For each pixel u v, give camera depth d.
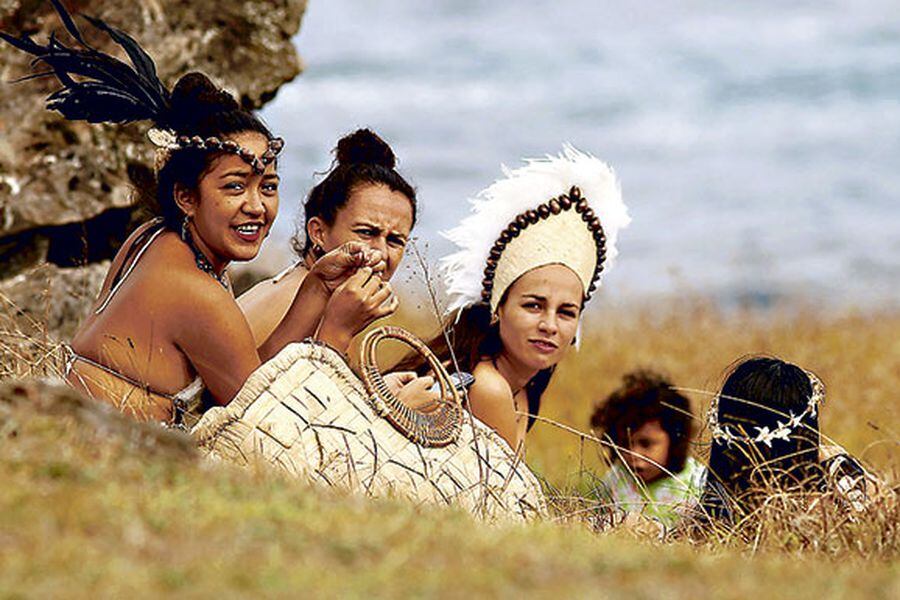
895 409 25.95
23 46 15.09
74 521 9.74
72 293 21.20
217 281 14.34
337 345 13.69
